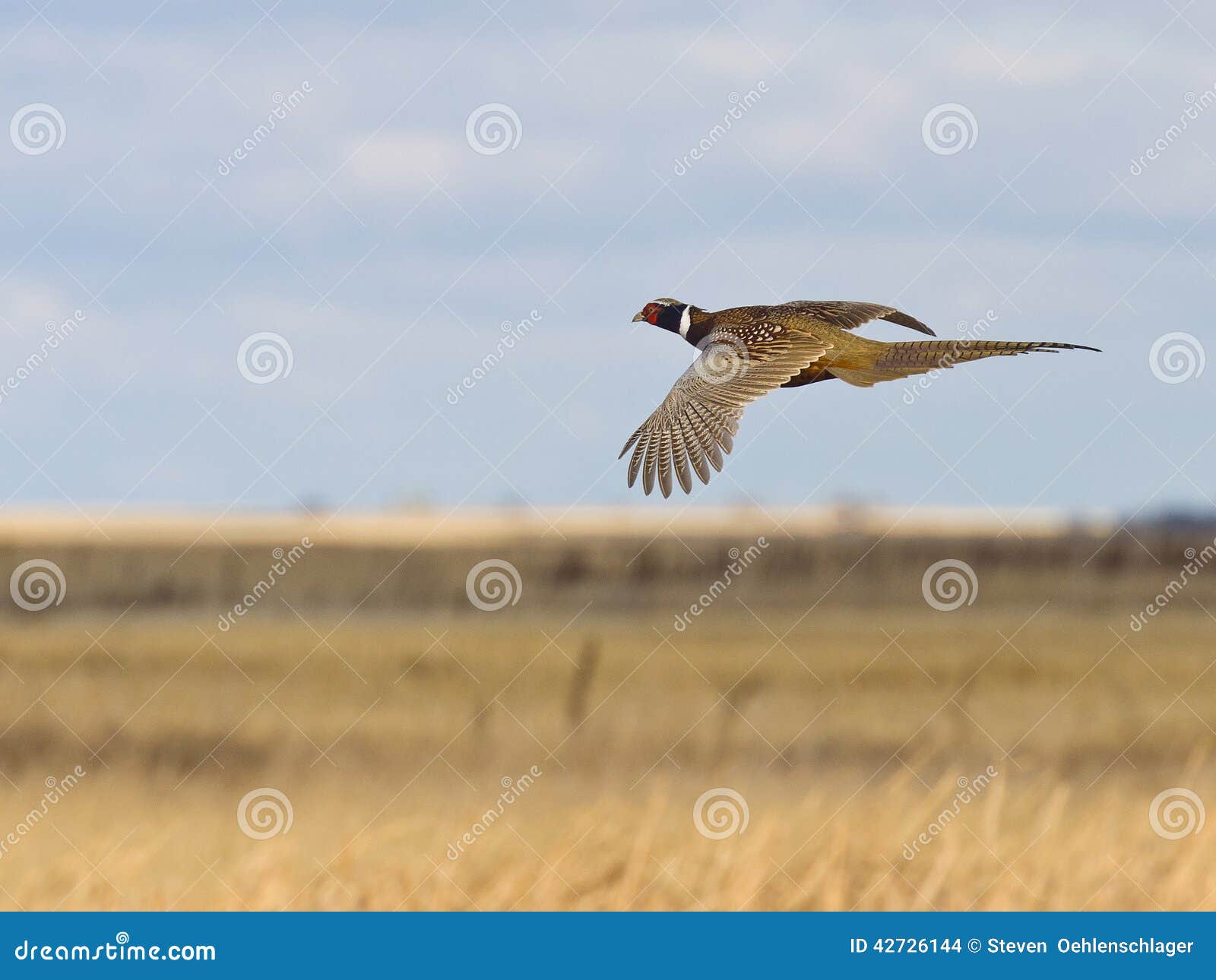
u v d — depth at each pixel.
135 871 11.28
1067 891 10.55
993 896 10.40
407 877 10.59
